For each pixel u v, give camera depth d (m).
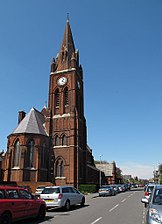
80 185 47.94
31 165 45.34
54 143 51.44
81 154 53.09
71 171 47.62
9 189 13.20
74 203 21.02
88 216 15.66
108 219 14.33
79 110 56.72
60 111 53.44
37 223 13.33
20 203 13.20
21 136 46.06
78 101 56.44
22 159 44.25
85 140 55.78
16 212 12.78
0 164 45.28
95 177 65.38
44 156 48.44
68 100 53.94
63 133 51.41
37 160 45.50
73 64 56.34
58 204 18.80
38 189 32.19
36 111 54.66
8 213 12.27
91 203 25.72
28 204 13.81
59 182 47.91
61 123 52.31
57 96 55.75
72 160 48.25
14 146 46.28
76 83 55.72
